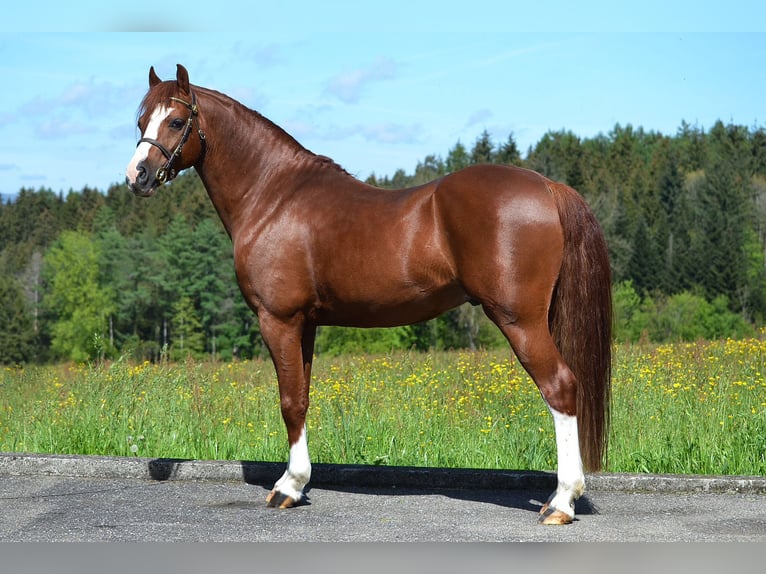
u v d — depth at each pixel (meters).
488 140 73.88
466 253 4.82
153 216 89.56
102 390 8.16
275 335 5.40
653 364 10.45
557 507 4.88
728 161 75.38
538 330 4.79
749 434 6.76
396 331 46.69
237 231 5.58
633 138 100.75
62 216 97.94
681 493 5.68
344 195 5.31
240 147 5.60
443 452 6.89
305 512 5.26
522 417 7.67
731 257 64.06
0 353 75.44
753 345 11.62
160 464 6.26
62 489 5.92
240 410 8.23
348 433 7.05
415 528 4.86
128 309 77.50
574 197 4.91
